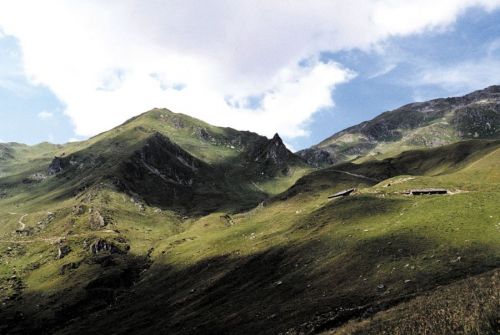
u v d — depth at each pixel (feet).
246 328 303.68
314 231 478.59
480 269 252.83
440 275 259.60
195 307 436.35
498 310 139.54
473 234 305.53
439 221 348.38
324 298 297.74
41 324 610.24
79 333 524.52
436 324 152.87
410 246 321.11
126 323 493.36
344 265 344.28
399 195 532.32
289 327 265.54
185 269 622.54
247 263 486.79
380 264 312.29
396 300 236.84
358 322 221.87
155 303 536.83
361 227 427.33
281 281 383.24
